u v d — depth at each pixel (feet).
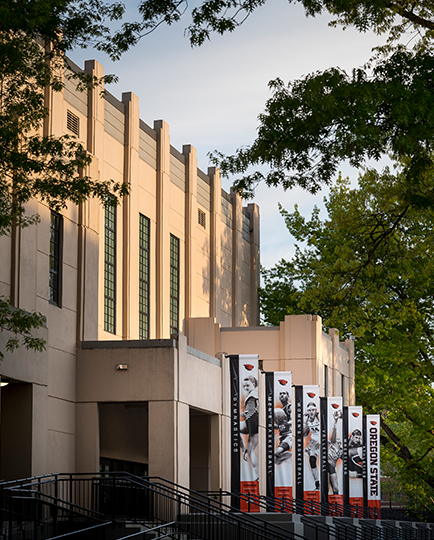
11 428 76.79
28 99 57.62
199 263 146.41
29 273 80.38
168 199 132.77
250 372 100.37
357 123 55.88
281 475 106.42
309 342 141.79
